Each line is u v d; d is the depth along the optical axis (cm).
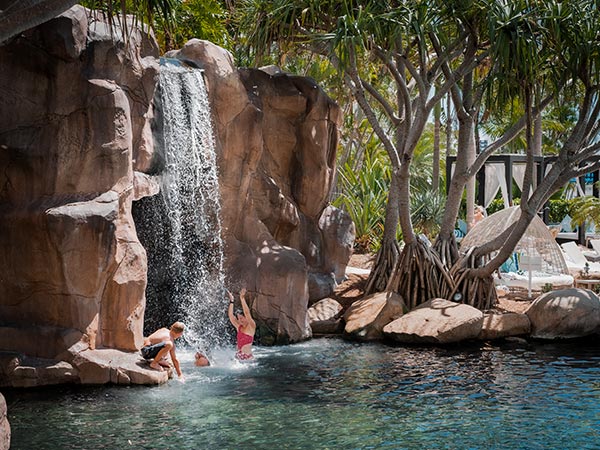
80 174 1128
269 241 1570
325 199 1806
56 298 1112
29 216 1097
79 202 1116
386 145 1622
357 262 2159
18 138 1124
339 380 1172
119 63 1165
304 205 1759
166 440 876
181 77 1410
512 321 1527
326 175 1764
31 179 1127
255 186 1628
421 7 1455
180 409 998
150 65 1248
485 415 984
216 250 1502
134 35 1224
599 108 1605
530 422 954
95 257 1098
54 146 1123
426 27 1511
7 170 1126
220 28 2134
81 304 1112
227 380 1162
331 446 861
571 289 1561
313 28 1644
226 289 1497
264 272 1506
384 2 1514
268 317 1486
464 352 1388
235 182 1529
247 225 1564
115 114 1141
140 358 1155
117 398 1043
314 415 978
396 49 1606
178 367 1164
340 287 1786
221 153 1511
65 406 1002
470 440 887
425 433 909
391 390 1110
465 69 1573
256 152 1540
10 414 968
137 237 1300
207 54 1509
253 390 1103
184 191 1427
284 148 1712
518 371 1234
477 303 1667
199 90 1451
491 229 1783
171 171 1367
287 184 1733
